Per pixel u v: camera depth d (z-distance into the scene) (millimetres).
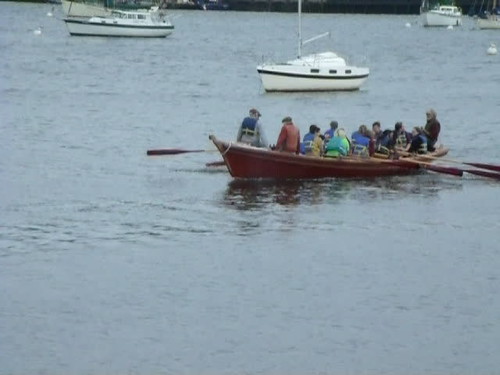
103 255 108500
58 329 88438
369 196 136250
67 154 166875
